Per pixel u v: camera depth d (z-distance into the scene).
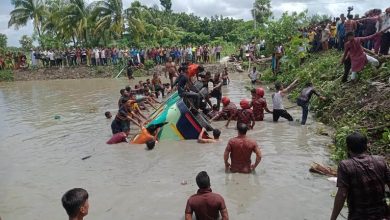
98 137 11.62
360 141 4.33
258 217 6.07
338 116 11.43
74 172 8.55
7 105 19.14
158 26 47.72
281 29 24.52
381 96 10.04
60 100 20.09
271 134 11.02
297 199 6.64
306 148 9.52
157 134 11.00
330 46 19.84
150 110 16.23
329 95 12.84
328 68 15.84
